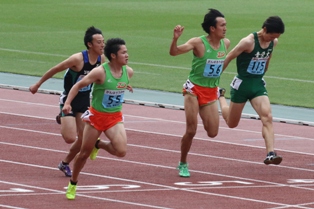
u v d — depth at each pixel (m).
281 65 56.00
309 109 40.50
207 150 29.53
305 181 24.61
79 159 21.34
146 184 23.64
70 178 23.56
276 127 35.41
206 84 24.55
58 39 66.88
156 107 40.00
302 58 59.50
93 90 21.42
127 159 27.42
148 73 51.75
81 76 23.48
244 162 27.47
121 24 76.50
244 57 25.38
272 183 24.20
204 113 24.73
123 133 21.58
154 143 30.58
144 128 33.91
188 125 24.50
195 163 27.11
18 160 26.80
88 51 23.44
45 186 23.05
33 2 91.50
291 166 27.00
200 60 24.25
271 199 22.05
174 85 47.19
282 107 40.97
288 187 23.69
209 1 95.31
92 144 21.41
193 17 82.00
